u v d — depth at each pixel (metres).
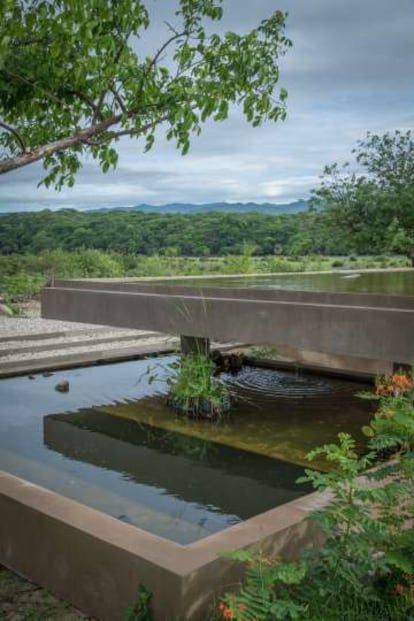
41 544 3.16
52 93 3.67
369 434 2.87
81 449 5.54
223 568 2.71
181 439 5.81
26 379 8.14
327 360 8.75
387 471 2.71
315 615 2.34
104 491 4.62
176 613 2.58
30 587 3.17
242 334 5.99
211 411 6.47
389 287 6.71
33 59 3.48
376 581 2.73
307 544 3.12
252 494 4.58
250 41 3.67
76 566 2.99
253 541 2.86
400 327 4.88
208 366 6.75
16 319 12.55
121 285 7.70
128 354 9.34
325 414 6.58
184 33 3.67
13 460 5.26
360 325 5.11
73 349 9.70
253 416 6.54
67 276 17.50
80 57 3.39
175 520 4.13
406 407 2.87
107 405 6.95
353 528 2.92
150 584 2.67
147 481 4.82
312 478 2.47
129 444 5.68
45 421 6.36
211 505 4.39
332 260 13.38
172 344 9.96
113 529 2.96
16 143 4.05
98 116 3.84
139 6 3.55
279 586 2.58
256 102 3.79
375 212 13.50
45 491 3.45
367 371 8.22
